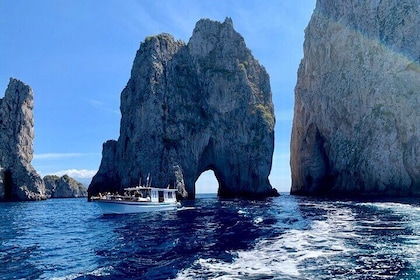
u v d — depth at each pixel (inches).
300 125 4421.8
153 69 3853.3
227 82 4092.0
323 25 4121.6
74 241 1037.8
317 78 4143.7
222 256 740.0
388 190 3127.5
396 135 3147.1
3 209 2817.4
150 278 589.9
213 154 3983.8
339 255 718.5
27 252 884.6
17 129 4635.8
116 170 3853.3
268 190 3873.0
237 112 4020.7
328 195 3553.2
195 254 767.1
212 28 4471.0
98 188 3907.5
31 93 4906.5
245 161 3890.3
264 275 589.3
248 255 743.7
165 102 3767.2
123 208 1836.9
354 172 3412.9
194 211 1927.9
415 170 3026.6
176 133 3656.5
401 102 3132.4
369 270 599.5
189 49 4404.5
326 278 562.3
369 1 3585.1
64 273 645.9
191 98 4010.8
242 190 3838.6
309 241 885.8
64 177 6958.7
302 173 4254.4
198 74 4269.2
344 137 3651.6
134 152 3548.2
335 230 1054.4
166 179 3376.0
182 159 3592.5
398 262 647.8
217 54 4352.9
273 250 788.6
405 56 3216.0
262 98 4296.3
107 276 609.3
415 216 1355.8
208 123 3937.0
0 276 641.0
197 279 573.3
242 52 4424.2
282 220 1365.7
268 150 3946.9
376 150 3193.9
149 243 928.3
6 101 4677.7
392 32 3351.4
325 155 4074.8
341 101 3681.1
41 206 3243.1
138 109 3690.9
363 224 1166.3
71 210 2593.5
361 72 3506.4
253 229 1135.0
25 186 4510.3
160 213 1838.1
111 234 1134.4
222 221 1398.9
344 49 3759.8
